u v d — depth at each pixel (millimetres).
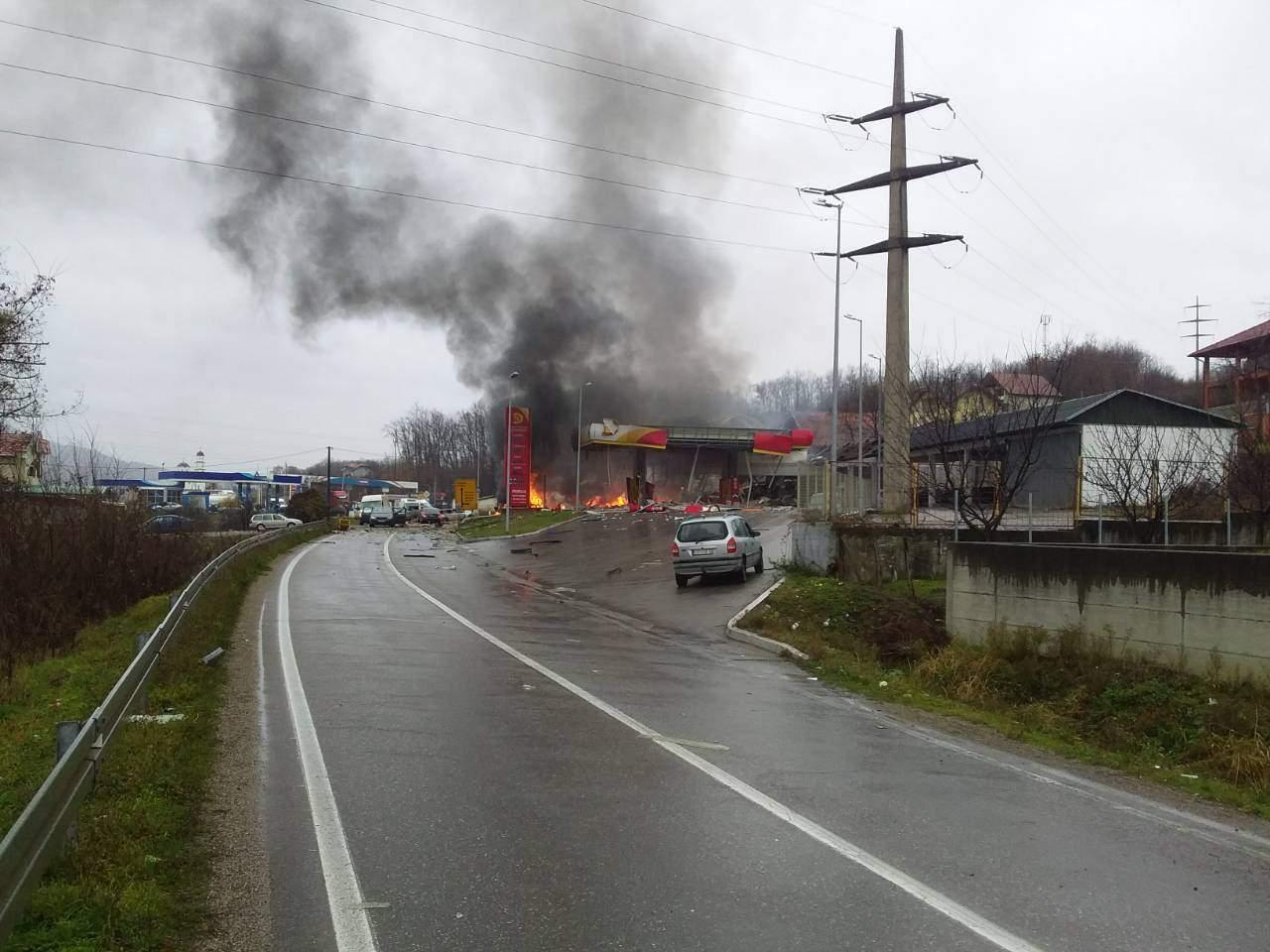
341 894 4586
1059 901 4680
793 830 5684
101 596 18047
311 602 18344
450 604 18766
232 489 88062
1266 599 10102
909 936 4191
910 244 27047
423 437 121500
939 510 27172
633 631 15742
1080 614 12227
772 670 12195
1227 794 7469
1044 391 22891
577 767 7035
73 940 3861
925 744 8445
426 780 6582
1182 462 20578
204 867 4938
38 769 6414
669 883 4781
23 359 17016
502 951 3980
